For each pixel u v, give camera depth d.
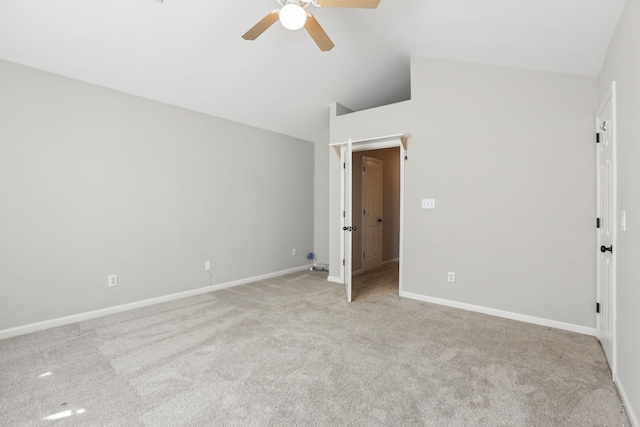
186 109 3.70
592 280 2.61
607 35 2.00
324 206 5.36
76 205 2.88
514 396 1.76
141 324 2.84
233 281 4.23
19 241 2.59
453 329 2.72
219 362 2.15
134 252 3.28
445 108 3.34
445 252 3.36
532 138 2.86
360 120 4.02
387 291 3.95
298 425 1.54
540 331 2.68
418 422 1.55
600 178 2.48
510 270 2.98
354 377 1.96
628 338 1.64
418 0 2.38
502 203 3.02
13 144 2.55
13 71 2.55
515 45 2.53
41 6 2.17
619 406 1.67
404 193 3.64
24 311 2.62
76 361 2.16
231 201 4.19
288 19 1.94
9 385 1.87
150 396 1.77
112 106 3.11
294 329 2.73
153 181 3.41
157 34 2.61
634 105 1.58
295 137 5.13
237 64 3.19
